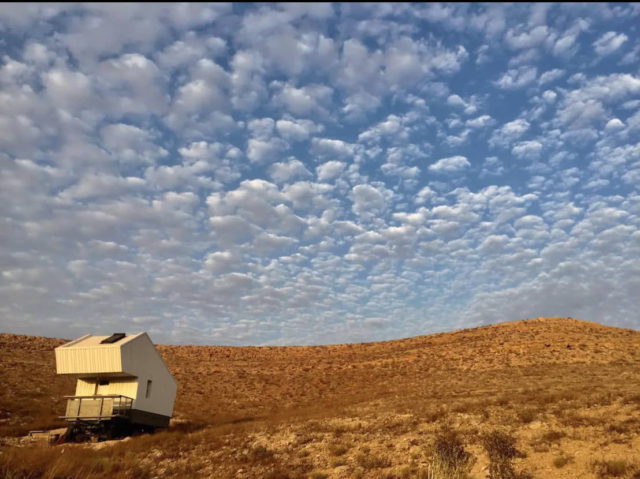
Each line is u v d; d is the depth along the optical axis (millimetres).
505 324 84812
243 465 19422
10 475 16578
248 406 47375
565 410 22156
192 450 23047
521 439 18562
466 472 15531
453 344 75062
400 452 18812
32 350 68875
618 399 23531
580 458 15516
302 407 43031
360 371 65125
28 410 33562
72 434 27375
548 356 57312
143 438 25906
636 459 14625
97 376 29188
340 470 17484
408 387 49031
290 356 85250
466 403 28812
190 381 61312
